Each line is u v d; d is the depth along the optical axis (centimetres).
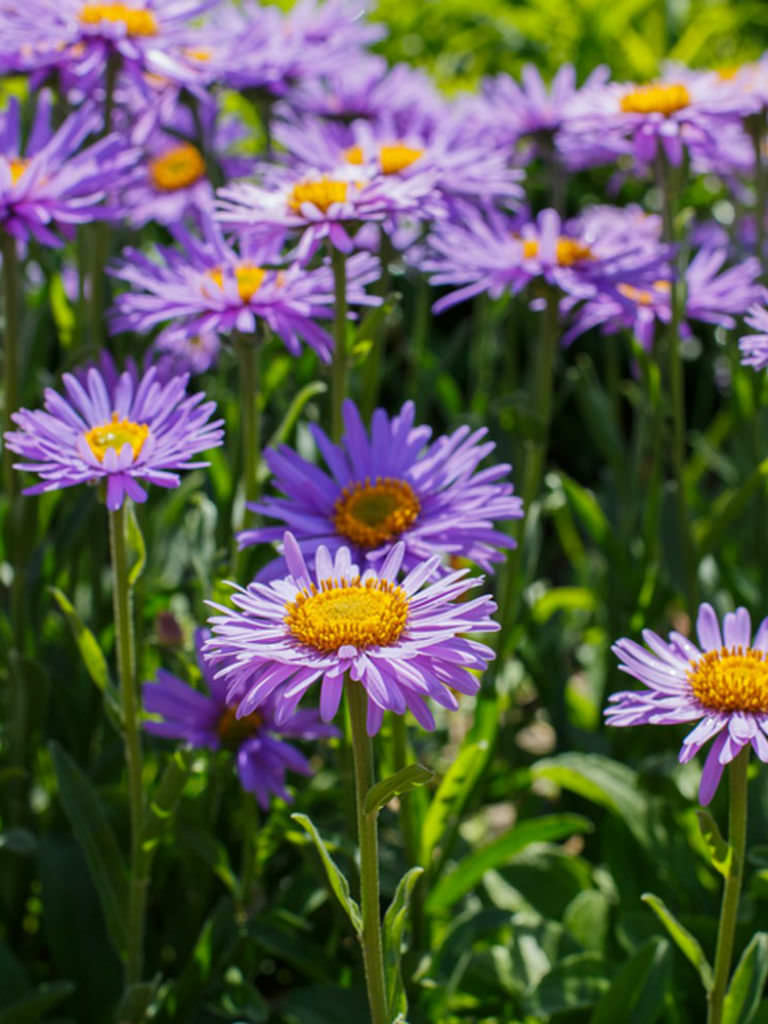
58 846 60
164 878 60
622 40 123
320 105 77
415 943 57
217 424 51
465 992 58
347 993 56
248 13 77
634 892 60
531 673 67
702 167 71
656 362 66
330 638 46
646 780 60
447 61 128
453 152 66
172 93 67
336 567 49
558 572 101
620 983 55
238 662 46
